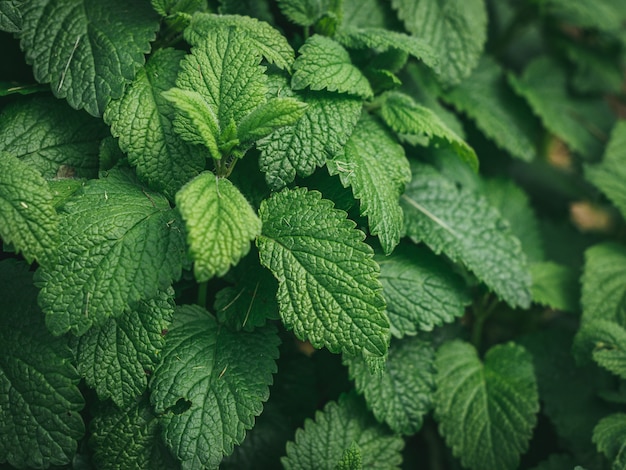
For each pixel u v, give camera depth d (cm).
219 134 30
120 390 30
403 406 34
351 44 34
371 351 29
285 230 30
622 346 35
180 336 31
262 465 34
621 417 35
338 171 31
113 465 31
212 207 28
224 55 31
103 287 28
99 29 32
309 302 29
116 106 31
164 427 30
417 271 34
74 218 29
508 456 35
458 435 35
